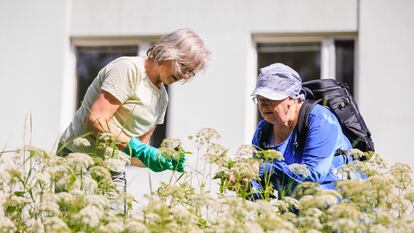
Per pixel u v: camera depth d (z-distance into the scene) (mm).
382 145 8648
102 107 4586
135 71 4641
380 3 8797
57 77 9469
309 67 9070
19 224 3953
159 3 9273
